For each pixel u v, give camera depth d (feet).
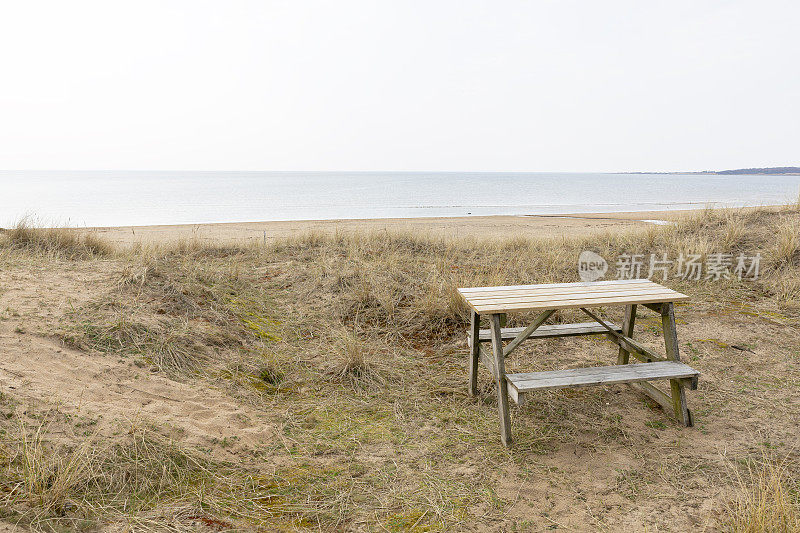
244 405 12.53
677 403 12.23
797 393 13.30
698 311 19.71
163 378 12.67
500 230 57.31
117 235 51.65
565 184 428.97
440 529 8.42
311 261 26.13
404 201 172.55
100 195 212.84
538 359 15.93
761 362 15.24
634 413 12.78
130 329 14.33
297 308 20.02
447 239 33.14
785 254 23.65
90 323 14.19
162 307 16.71
